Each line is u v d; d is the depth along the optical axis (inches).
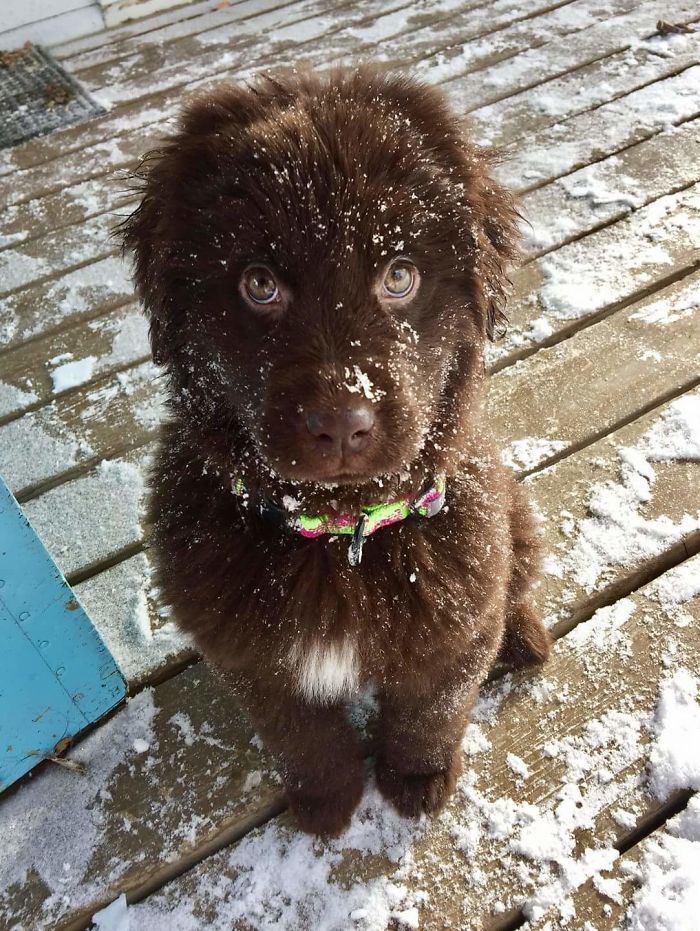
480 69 51.3
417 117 17.9
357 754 22.8
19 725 22.9
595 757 23.0
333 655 19.0
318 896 21.3
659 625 25.6
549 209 40.5
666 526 28.0
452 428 19.2
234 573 18.6
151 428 33.3
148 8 63.9
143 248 18.9
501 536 20.2
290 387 15.4
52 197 45.9
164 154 18.5
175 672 26.3
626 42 52.3
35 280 40.5
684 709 23.6
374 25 58.0
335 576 18.7
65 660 22.6
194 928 21.0
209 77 54.8
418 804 22.2
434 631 18.7
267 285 16.1
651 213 39.7
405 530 19.0
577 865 21.1
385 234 15.8
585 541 27.9
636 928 19.9
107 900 21.8
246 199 15.8
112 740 24.6
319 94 18.0
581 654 25.1
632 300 36.0
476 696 24.1
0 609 20.6
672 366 33.0
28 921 21.4
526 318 35.6
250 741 24.2
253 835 22.5
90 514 30.4
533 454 30.6
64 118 52.4
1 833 23.0
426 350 17.4
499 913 20.7
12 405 34.6
